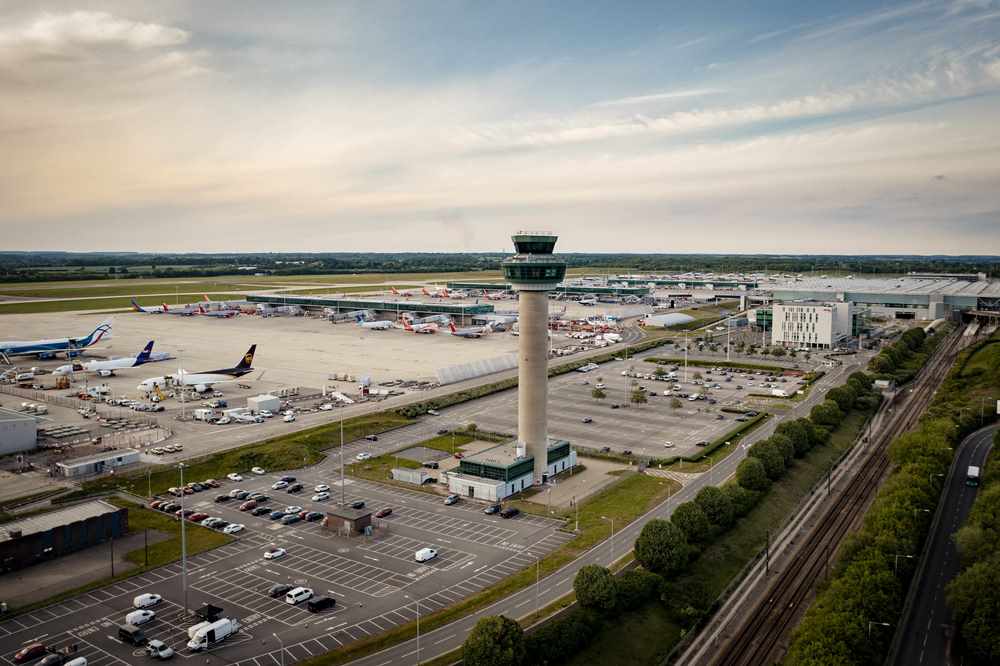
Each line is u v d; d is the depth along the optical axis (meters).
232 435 195.38
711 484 162.50
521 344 163.88
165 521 141.00
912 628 105.06
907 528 121.19
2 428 174.00
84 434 195.25
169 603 109.19
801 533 140.00
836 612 96.75
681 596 111.00
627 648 99.81
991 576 99.62
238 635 100.25
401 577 118.31
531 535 136.25
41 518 129.62
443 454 185.88
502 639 90.06
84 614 105.81
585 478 170.25
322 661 93.75
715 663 97.81
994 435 187.88
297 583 115.69
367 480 167.38
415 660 94.44
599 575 105.31
